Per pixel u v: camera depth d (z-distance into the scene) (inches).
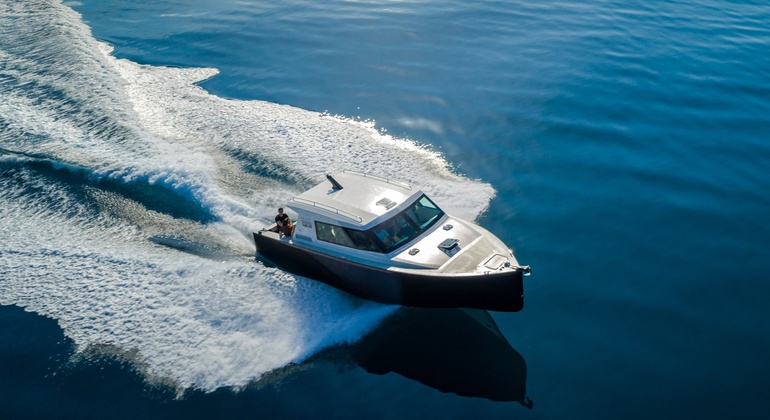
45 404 447.8
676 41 1071.0
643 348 488.1
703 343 491.2
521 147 768.9
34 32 1094.4
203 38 1127.0
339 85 930.1
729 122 815.7
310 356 487.2
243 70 987.3
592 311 526.3
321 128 797.9
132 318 518.0
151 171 687.7
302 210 546.3
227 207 647.8
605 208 654.5
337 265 528.7
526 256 589.6
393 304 527.5
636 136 786.2
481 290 483.8
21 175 689.0
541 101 875.4
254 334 503.5
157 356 484.1
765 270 566.6
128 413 441.4
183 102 864.3
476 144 775.1
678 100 872.9
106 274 563.2
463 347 497.0
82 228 621.9
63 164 698.8
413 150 759.7
